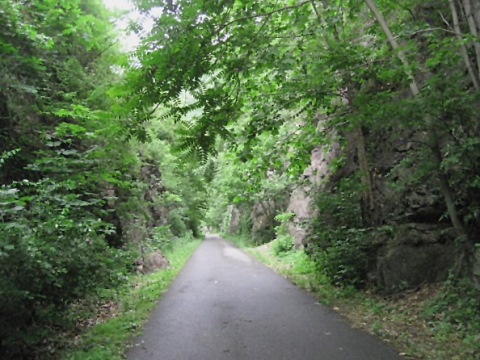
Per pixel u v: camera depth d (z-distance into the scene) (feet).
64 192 24.93
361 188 30.94
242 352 17.78
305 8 23.62
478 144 18.80
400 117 18.44
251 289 34.09
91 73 33.01
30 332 16.11
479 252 21.12
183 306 27.78
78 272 19.34
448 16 25.54
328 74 21.20
